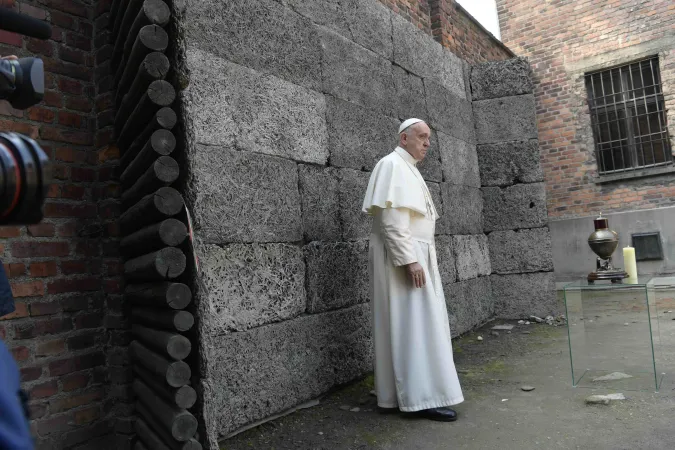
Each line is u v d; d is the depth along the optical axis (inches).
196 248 87.1
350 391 144.4
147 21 82.7
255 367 120.3
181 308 82.1
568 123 390.6
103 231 107.9
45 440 96.7
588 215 380.5
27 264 97.4
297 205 137.9
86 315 104.8
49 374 98.5
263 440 111.8
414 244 124.5
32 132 101.0
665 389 131.6
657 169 356.2
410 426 117.2
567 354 174.7
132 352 101.7
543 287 244.7
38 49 103.5
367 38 179.6
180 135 87.6
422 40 217.5
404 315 123.1
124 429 103.6
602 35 378.6
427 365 120.6
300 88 143.9
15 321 95.0
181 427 77.9
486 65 257.8
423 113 211.2
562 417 117.5
